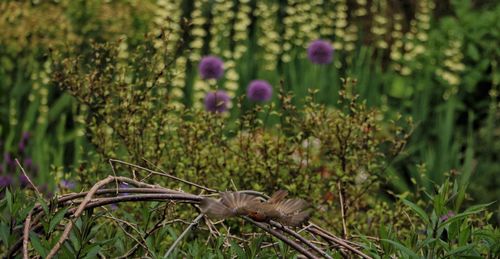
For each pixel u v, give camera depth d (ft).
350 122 25.14
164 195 13.78
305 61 49.34
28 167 36.27
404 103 49.34
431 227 14.33
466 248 13.84
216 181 25.23
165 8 49.70
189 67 48.49
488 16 53.57
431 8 57.62
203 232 21.93
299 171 25.35
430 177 43.65
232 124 43.52
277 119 45.01
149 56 28.76
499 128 48.06
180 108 26.25
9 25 45.68
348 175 25.30
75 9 47.21
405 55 52.80
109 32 46.98
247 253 13.78
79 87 26.09
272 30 53.98
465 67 52.75
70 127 42.65
